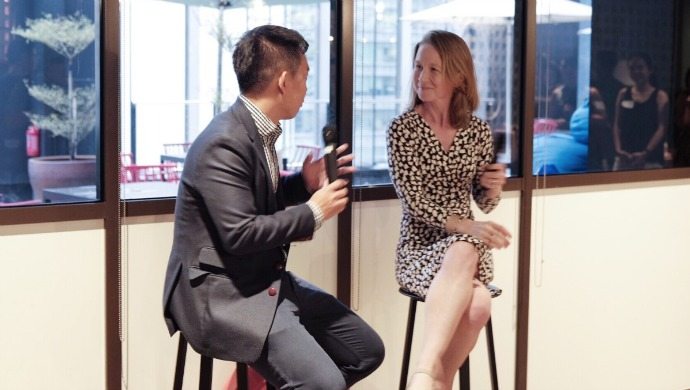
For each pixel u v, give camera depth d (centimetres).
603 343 421
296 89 260
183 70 310
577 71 412
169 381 309
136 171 300
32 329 278
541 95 391
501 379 392
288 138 338
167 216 303
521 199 386
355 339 274
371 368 275
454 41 308
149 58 301
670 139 443
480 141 314
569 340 409
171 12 305
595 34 417
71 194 302
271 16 329
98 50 287
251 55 256
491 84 385
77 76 301
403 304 361
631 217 423
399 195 308
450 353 296
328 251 340
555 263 400
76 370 288
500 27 380
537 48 384
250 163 248
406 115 309
